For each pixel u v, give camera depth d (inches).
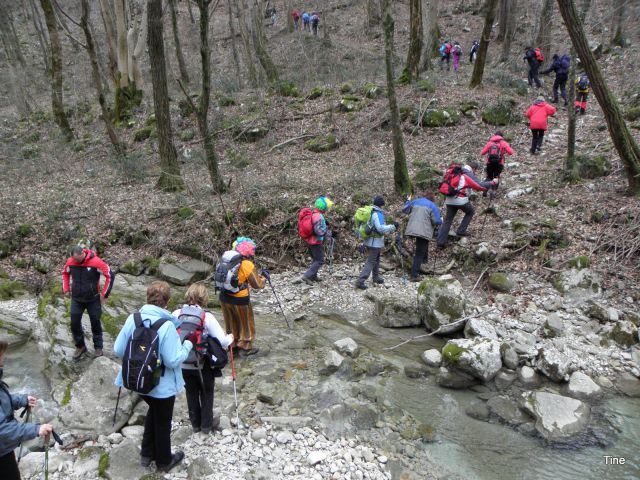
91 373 193.3
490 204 355.9
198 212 374.9
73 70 1068.5
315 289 310.2
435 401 200.7
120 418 179.2
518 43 874.8
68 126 671.8
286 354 237.5
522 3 965.8
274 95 650.2
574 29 300.7
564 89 546.3
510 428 183.5
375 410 193.2
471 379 213.6
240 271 219.9
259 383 211.2
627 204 312.0
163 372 139.3
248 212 364.5
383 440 176.2
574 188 353.7
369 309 286.0
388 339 253.6
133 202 420.8
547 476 158.7
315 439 174.1
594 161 367.9
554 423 182.1
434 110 515.5
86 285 216.1
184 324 158.2
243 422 183.2
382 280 312.7
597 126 467.2
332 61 792.9
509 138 472.7
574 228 309.7
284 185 401.7
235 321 230.5
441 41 957.8
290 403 197.0
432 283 260.8
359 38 1035.9
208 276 336.2
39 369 229.8
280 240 354.3
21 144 698.8
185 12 1333.7
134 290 314.7
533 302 267.9
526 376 211.9
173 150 450.0
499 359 216.5
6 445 107.1
